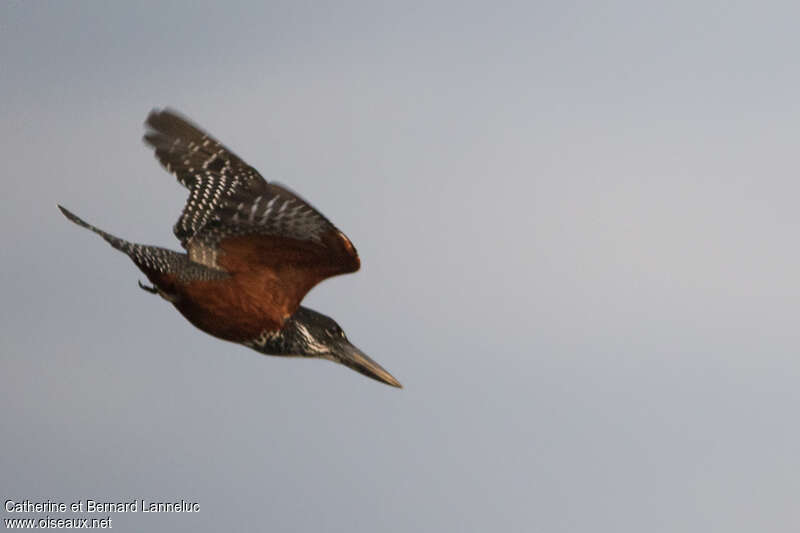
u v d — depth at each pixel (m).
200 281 15.18
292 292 15.41
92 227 14.83
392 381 16.55
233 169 14.67
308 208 14.48
